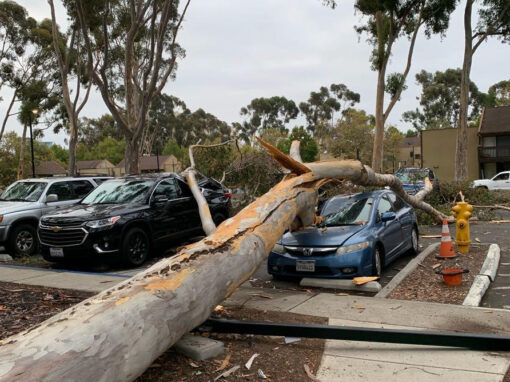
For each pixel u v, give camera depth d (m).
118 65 26.94
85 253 8.38
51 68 32.72
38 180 11.60
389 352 4.12
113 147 88.38
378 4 22.58
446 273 6.33
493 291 6.27
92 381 2.64
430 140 38.28
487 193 17.52
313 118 107.50
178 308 3.52
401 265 8.27
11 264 9.41
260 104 107.75
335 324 4.84
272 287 6.98
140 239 9.01
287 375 3.72
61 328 2.83
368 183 9.67
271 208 5.72
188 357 4.02
